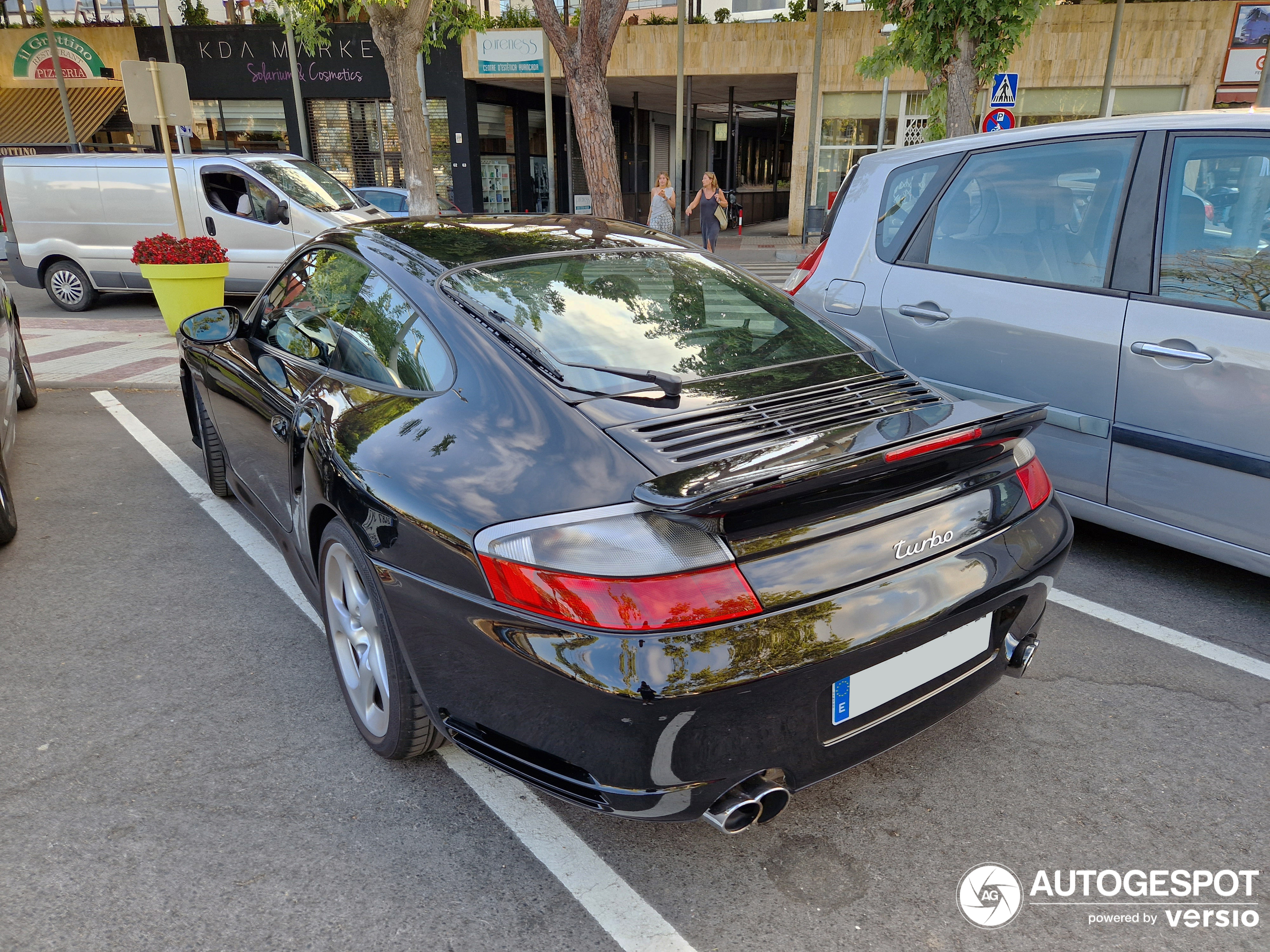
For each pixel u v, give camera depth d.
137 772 2.50
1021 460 2.36
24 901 2.03
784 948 1.92
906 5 11.35
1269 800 2.38
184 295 8.58
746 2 22.55
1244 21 19.55
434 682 2.08
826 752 1.92
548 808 2.37
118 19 24.52
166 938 1.93
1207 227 3.26
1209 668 3.04
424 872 2.14
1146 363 3.34
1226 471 3.16
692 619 1.73
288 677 3.02
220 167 11.21
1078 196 3.66
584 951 1.91
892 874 2.13
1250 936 1.95
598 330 2.46
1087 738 2.65
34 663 3.11
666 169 35.62
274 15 23.36
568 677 1.75
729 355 2.51
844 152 22.05
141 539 4.21
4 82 24.62
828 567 1.86
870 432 2.07
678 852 2.21
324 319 2.98
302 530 2.80
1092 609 3.46
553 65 23.27
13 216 11.73
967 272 3.99
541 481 1.95
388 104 24.22
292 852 2.20
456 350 2.35
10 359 5.38
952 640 2.10
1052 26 20.44
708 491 1.68
